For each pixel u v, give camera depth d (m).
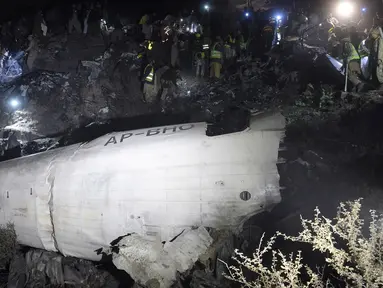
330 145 6.88
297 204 6.37
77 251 7.38
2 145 12.32
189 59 16.84
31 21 20.27
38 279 7.79
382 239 4.95
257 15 20.48
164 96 13.45
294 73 13.25
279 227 6.25
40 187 7.64
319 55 14.71
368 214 5.84
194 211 6.63
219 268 6.25
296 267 5.03
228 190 6.55
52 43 17.22
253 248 6.25
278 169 6.55
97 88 13.65
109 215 6.96
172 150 7.08
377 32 10.59
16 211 7.90
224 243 6.46
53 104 13.45
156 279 6.21
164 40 16.89
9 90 14.17
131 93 13.81
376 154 6.63
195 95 13.59
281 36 18.17
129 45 16.38
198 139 7.14
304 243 5.97
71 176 7.41
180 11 23.52
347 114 8.45
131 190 6.90
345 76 10.88
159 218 6.73
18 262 8.12
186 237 6.49
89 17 18.28
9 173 8.19
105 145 7.70
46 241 7.67
